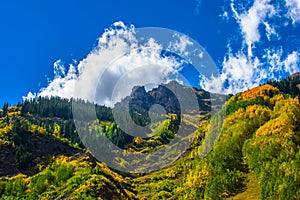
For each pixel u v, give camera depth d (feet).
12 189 430.20
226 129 465.06
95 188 401.29
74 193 388.78
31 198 402.31
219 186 350.64
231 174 362.53
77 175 432.66
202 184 400.67
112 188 424.46
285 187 294.05
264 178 328.08
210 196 351.05
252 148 387.34
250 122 450.71
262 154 364.99
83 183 407.64
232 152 409.90
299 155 334.24
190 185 413.18
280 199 293.02
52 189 416.67
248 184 351.67
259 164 363.35
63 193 396.78
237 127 448.65
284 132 391.65
